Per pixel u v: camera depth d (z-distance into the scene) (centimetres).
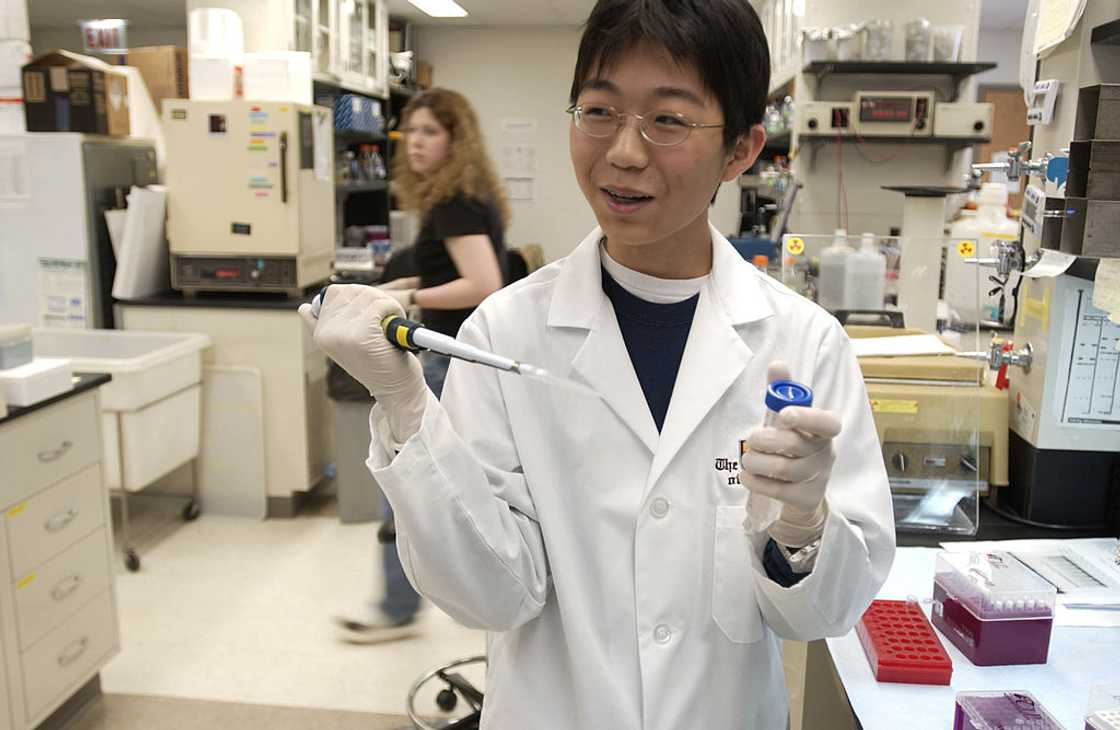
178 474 368
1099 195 123
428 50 698
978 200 357
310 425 363
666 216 84
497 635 103
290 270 355
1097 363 153
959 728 99
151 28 647
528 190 711
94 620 228
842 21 394
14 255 347
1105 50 149
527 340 99
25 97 340
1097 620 124
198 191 353
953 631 119
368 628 272
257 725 226
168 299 354
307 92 377
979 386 163
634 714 91
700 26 79
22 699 202
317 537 342
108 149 353
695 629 93
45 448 208
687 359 96
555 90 695
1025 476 163
